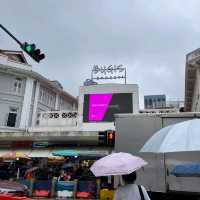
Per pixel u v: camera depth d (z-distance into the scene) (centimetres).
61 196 1584
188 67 2708
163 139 440
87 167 1947
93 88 2839
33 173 1864
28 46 1161
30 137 2419
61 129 2725
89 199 1523
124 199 396
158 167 832
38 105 3491
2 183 804
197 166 781
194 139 415
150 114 918
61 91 3997
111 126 2647
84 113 2766
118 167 398
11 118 3222
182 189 793
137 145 903
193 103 3419
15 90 3328
